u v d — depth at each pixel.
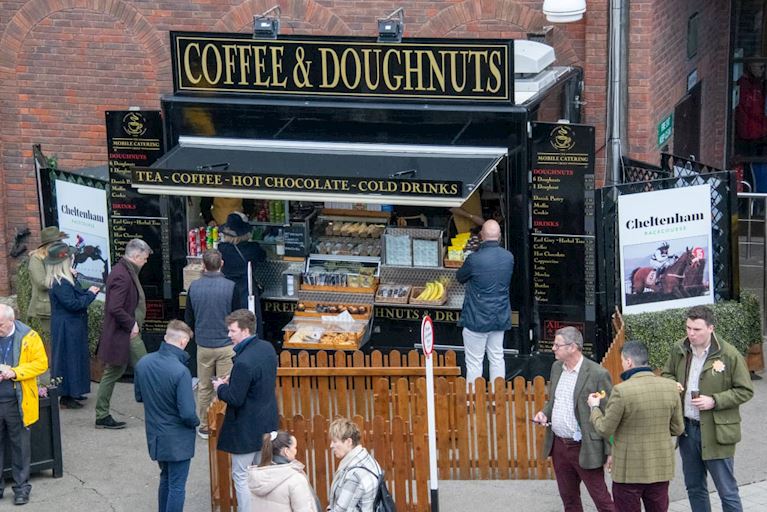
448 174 16.30
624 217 16.84
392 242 17.70
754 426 15.84
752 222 23.17
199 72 17.45
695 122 22.27
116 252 18.14
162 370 13.02
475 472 14.54
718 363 12.41
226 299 15.52
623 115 18.97
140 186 16.52
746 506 13.73
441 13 19.88
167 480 13.36
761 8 23.16
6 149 21.41
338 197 16.11
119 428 16.30
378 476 11.44
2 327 13.95
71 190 18.31
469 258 16.30
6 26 20.88
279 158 17.09
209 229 18.03
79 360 16.80
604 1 19.08
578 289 16.95
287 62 17.19
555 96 18.30
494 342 16.52
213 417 13.62
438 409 14.36
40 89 21.12
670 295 17.11
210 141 17.55
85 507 14.16
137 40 20.70
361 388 15.13
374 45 16.83
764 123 23.62
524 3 19.58
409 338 17.75
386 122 16.98
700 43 22.09
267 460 11.45
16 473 14.19
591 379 12.44
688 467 12.83
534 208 16.89
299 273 18.00
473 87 16.66
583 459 12.45
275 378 13.31
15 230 21.62
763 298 19.02
